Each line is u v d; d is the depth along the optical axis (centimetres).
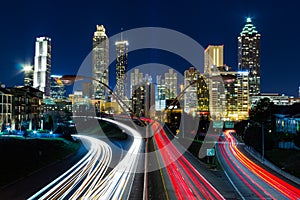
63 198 3089
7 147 5147
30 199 3061
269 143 6750
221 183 3928
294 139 6550
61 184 3706
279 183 4012
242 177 4391
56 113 13162
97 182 3825
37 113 11275
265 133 6931
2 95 9106
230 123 10869
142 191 3384
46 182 3809
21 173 4191
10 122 9394
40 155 5325
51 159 5475
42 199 3061
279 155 6103
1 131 8631
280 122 9025
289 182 4091
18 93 10094
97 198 3089
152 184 3744
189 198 3133
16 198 3098
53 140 7331
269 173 4762
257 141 6844
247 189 3631
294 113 8438
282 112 9244
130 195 3216
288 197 3297
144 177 4172
